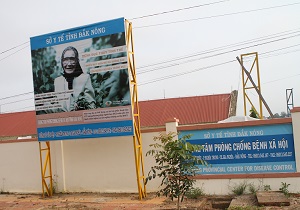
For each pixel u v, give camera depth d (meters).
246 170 10.59
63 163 13.13
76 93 11.95
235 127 10.73
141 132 11.91
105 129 11.53
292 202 8.91
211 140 10.94
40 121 12.55
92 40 11.67
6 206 11.74
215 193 10.47
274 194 9.44
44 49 12.44
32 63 12.64
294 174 9.81
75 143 13.02
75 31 11.92
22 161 14.15
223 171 10.79
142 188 11.72
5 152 14.47
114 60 11.41
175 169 7.92
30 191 13.97
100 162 12.61
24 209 11.02
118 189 12.34
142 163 11.63
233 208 8.60
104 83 11.53
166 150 7.93
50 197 12.69
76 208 10.51
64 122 12.15
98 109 11.62
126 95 11.27
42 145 13.69
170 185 8.02
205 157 10.96
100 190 12.59
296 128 10.11
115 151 12.40
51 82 12.33
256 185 10.14
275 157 10.33
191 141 11.11
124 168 12.27
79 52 11.88
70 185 13.05
